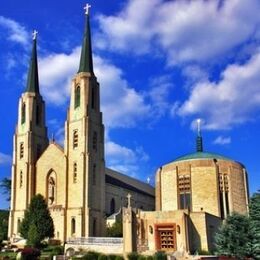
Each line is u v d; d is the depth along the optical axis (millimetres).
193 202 92250
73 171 98750
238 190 96438
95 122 102938
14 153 109938
